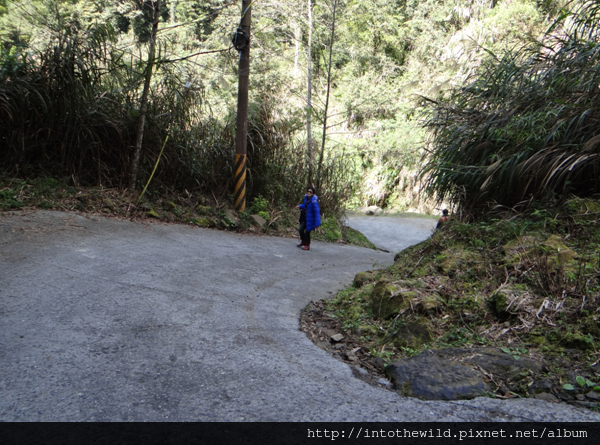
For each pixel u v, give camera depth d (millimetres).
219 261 6555
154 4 8836
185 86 9734
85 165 8867
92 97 8773
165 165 9844
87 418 2303
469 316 3781
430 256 5418
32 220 6730
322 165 13938
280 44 19859
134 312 3922
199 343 3377
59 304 3922
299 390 2719
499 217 5988
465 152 6910
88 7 10016
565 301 3615
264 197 12094
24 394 2490
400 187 22453
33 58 8531
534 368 2953
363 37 25484
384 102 23859
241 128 10672
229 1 14078
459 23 24188
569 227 4988
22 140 7883
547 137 5562
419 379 2877
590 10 6359
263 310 4484
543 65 6641
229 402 2527
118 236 6941
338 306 4816
